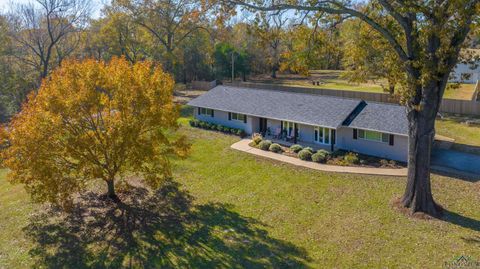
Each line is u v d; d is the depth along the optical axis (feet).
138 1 166.40
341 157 85.46
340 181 73.20
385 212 59.41
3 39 145.59
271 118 102.47
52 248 51.37
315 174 77.30
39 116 52.80
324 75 259.39
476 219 56.18
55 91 54.19
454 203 61.82
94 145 55.88
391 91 65.16
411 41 54.44
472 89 167.02
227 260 47.60
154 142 60.13
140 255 49.32
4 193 72.90
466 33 50.37
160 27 180.14
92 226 57.11
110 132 55.06
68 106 53.52
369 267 44.93
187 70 223.71
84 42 179.83
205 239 52.85
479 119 118.01
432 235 51.80
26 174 55.26
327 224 56.29
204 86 206.80
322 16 57.52
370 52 63.36
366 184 71.26
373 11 60.18
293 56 60.13
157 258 48.55
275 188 71.20
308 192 68.74
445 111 130.93
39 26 160.76
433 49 52.80
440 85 54.90
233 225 56.85
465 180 71.61
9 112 145.07
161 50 184.44
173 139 106.63
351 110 93.97
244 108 111.24
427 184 57.88
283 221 57.88
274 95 113.91
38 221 59.26
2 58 150.61
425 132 56.59
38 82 157.79
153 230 55.62
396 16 53.88
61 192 55.16
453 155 86.02
